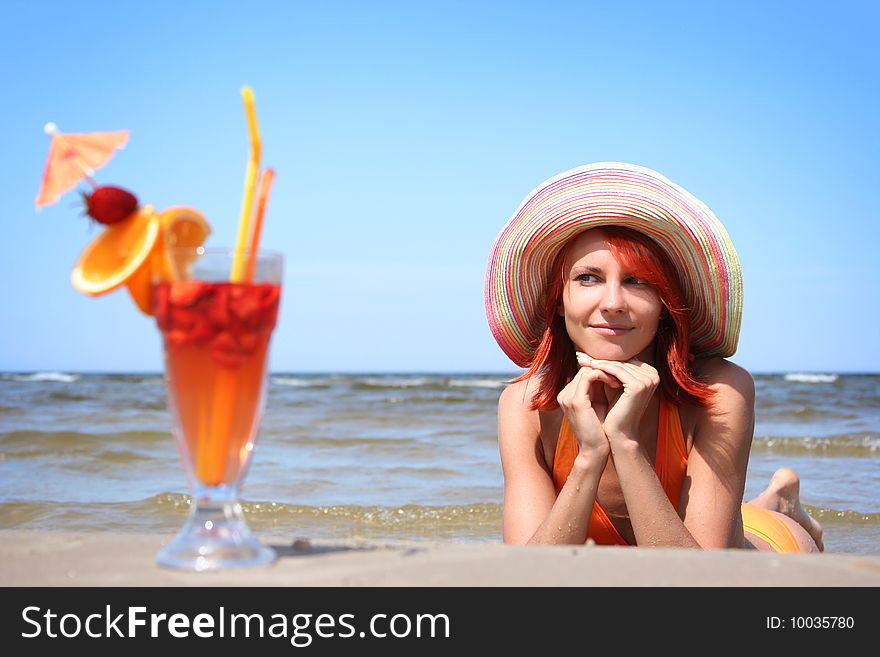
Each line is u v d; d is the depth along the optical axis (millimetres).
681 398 2982
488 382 39875
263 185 1526
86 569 1501
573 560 1629
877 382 35656
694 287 2924
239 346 1488
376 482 6426
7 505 5066
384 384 36531
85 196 1506
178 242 1583
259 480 6473
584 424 2789
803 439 10055
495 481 6527
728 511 2951
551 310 3053
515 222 3037
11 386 31047
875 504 5742
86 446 8227
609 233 2828
